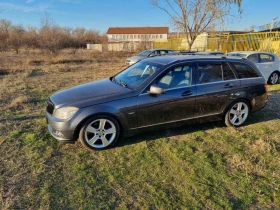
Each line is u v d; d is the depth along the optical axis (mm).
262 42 17547
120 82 4238
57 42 24891
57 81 10023
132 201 2590
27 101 6566
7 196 2621
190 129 4508
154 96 3797
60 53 24203
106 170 3162
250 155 3592
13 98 6906
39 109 5836
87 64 17703
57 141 3930
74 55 23781
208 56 4469
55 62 17953
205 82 4203
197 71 4164
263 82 4801
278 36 16016
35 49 26203
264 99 4867
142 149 3721
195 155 3564
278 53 15555
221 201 2602
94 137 3617
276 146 3883
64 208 2475
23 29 28469
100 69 14812
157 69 3945
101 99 3578
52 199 2596
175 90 3934
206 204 2553
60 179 2953
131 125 3760
